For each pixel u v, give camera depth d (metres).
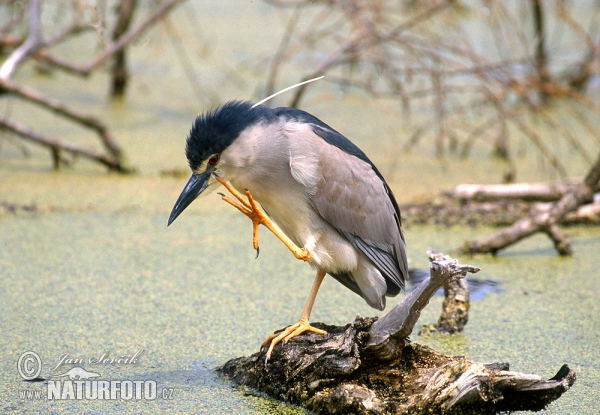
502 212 12.38
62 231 11.39
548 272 10.31
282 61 16.05
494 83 16.31
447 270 6.10
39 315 8.58
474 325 8.63
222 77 19.73
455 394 6.36
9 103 15.93
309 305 7.39
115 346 7.90
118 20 17.47
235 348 7.92
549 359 7.77
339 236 7.74
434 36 15.20
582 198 10.84
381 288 7.93
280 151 7.44
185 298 9.21
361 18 15.07
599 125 17.06
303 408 6.71
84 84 19.41
